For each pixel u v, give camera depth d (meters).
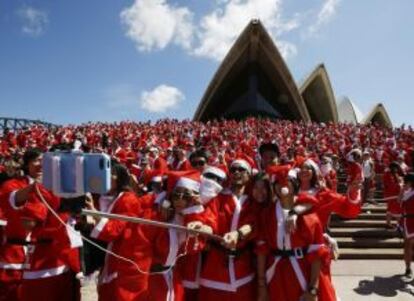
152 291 4.26
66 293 4.93
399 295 7.61
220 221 4.51
